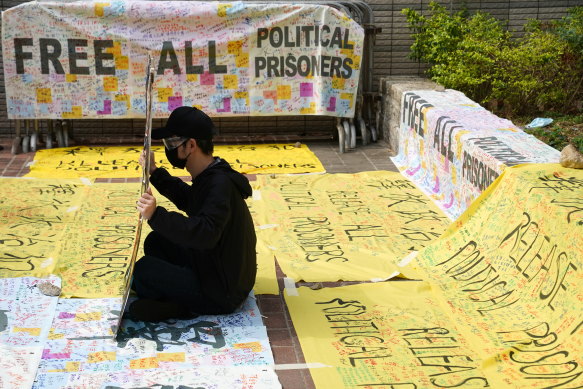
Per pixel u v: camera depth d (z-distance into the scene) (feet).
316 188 23.85
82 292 15.76
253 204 22.24
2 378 12.34
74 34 26.91
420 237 19.76
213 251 14.37
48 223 20.02
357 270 17.49
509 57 27.99
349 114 28.37
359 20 29.63
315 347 13.91
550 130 26.08
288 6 27.43
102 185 23.54
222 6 27.32
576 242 14.43
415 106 25.67
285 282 16.74
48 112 27.40
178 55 27.48
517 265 16.12
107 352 13.39
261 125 31.17
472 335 14.33
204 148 14.23
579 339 13.37
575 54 28.27
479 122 22.88
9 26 26.58
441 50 29.17
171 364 13.05
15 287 15.79
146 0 27.68
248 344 13.85
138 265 14.67
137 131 30.55
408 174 25.44
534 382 12.60
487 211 17.92
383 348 13.92
